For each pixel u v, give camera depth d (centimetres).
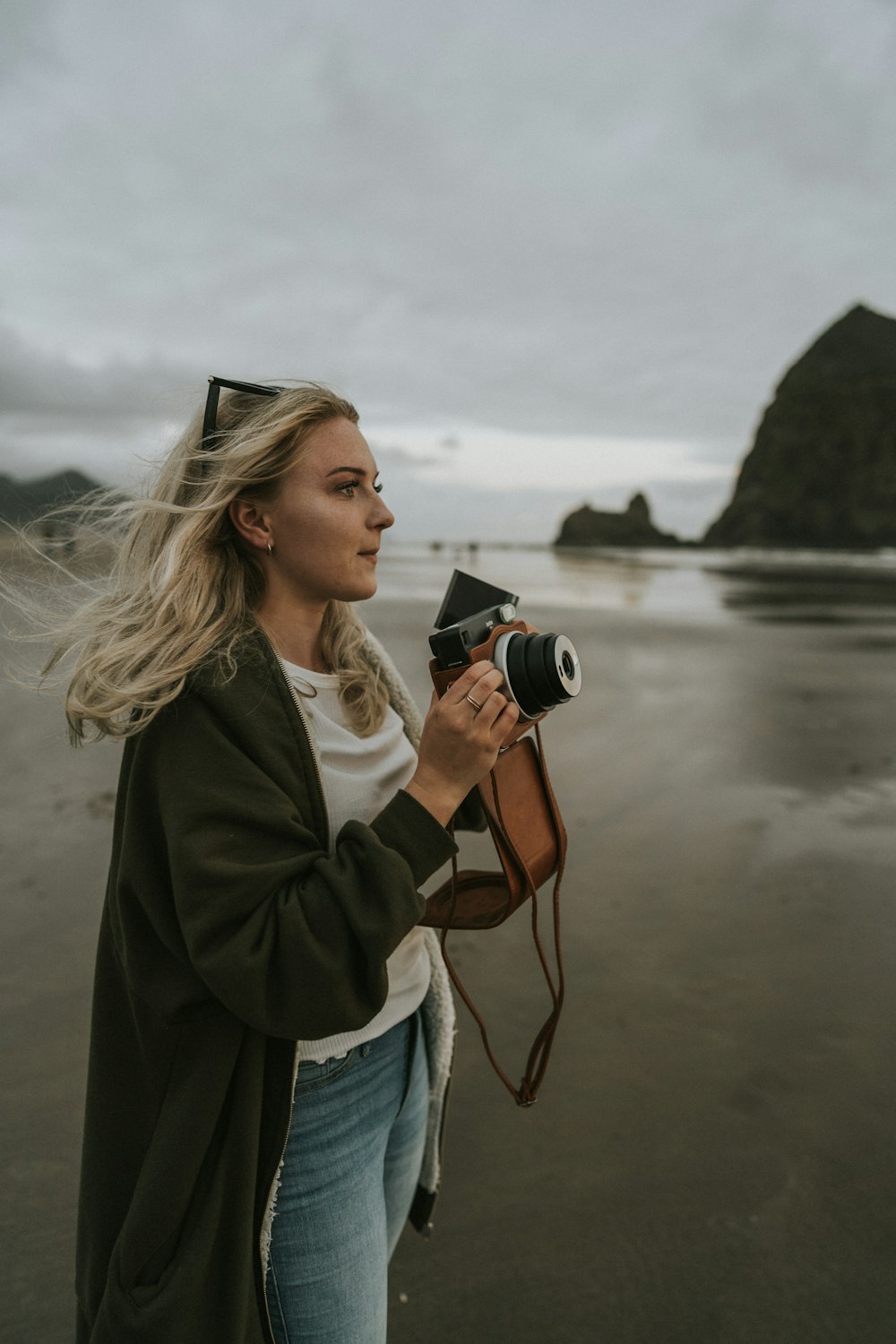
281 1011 92
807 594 2314
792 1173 199
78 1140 205
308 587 119
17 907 319
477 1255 177
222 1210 100
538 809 120
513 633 112
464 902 125
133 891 102
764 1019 260
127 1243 98
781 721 658
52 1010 254
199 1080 100
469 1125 216
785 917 326
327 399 116
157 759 100
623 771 516
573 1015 262
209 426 119
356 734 124
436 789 103
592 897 343
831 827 423
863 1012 264
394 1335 159
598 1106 222
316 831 108
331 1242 110
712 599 2031
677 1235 182
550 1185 196
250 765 100
